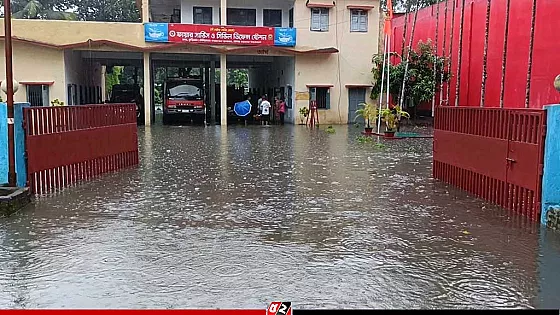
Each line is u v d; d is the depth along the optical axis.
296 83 28.78
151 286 4.60
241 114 29.06
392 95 28.92
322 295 4.43
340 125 28.14
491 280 4.81
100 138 10.71
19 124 8.15
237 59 32.19
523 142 7.30
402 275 4.92
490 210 7.61
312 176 10.55
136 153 12.40
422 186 9.53
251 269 5.04
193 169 11.47
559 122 6.68
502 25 22.58
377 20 29.19
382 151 15.28
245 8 29.66
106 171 11.02
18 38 24.94
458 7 26.48
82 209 7.50
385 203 8.04
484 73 19.30
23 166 8.26
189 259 5.31
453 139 9.61
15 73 25.61
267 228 6.53
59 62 25.78
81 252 5.52
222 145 16.86
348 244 5.87
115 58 29.66
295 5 28.22
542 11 19.72
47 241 5.91
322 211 7.46
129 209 7.52
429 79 26.95
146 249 5.63
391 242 5.96
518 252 5.62
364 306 4.23
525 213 7.27
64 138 9.44
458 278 4.85
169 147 16.17
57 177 9.30
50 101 25.86
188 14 29.28
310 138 19.73
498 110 8.02
